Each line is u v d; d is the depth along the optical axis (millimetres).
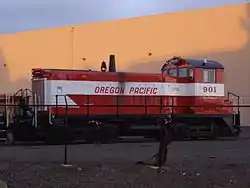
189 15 34969
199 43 34594
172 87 23906
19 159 14562
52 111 21047
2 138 21578
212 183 10930
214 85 24469
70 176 11398
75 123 21672
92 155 15984
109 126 22047
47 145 20109
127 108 22891
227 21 33844
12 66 41312
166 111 23625
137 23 36688
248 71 33281
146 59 36219
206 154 16656
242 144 20953
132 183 10680
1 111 23266
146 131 23125
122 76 22938
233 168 13148
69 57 38906
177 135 23297
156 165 13219
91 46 38156
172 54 35406
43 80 21281
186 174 11961
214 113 24391
